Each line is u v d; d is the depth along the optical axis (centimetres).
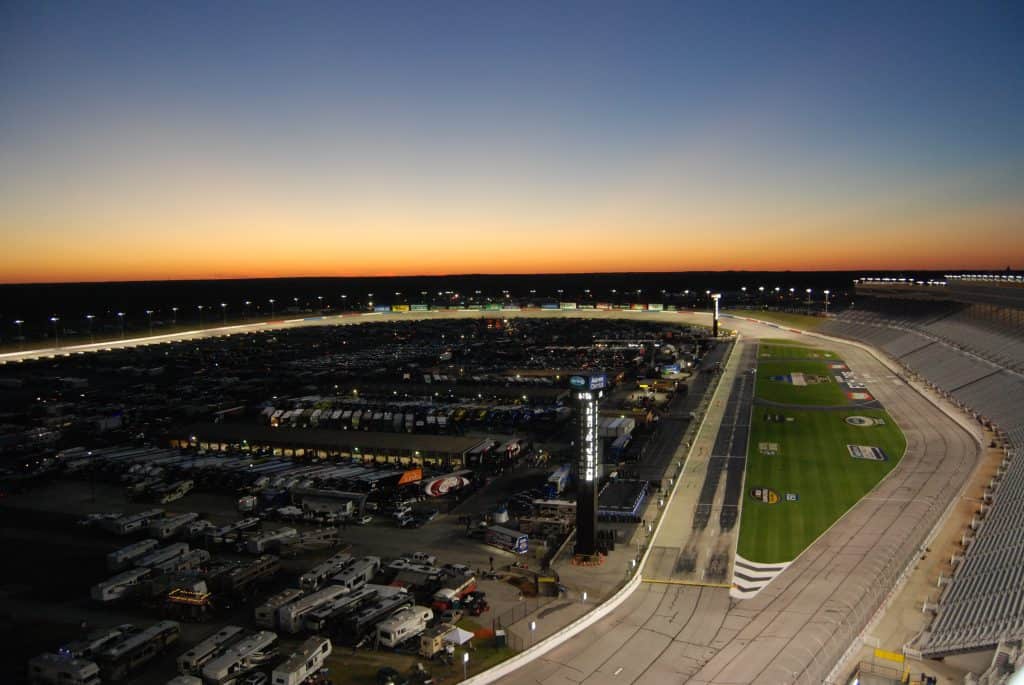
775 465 8431
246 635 4575
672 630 4669
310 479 7919
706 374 15238
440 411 11238
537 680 4106
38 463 8681
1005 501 6588
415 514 7125
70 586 5528
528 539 6281
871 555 5712
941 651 4175
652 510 7038
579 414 5781
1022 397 10038
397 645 4472
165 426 11125
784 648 4344
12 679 4175
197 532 6456
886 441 9375
